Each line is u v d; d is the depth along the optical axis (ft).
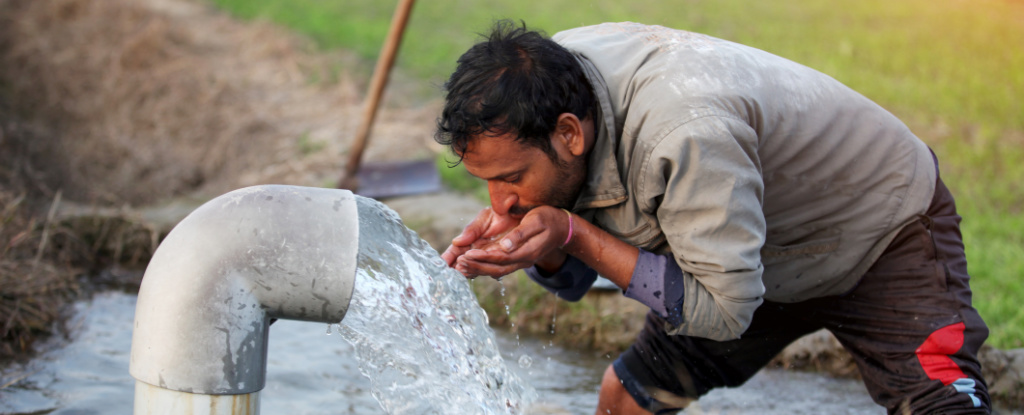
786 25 34.04
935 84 24.76
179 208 16.19
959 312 6.24
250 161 19.43
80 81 22.36
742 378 7.86
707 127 5.37
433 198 16.56
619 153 5.87
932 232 6.28
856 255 6.43
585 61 5.84
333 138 20.49
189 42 28.19
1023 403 9.34
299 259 4.76
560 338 11.79
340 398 9.62
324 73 26.37
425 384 5.68
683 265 5.84
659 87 5.58
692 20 34.27
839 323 6.88
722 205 5.43
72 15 27.22
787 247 6.49
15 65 22.62
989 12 38.91
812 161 6.07
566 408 9.60
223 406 4.83
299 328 11.81
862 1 41.24
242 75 25.70
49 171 17.06
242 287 4.76
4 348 10.36
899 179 6.26
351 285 4.80
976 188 16.33
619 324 11.52
